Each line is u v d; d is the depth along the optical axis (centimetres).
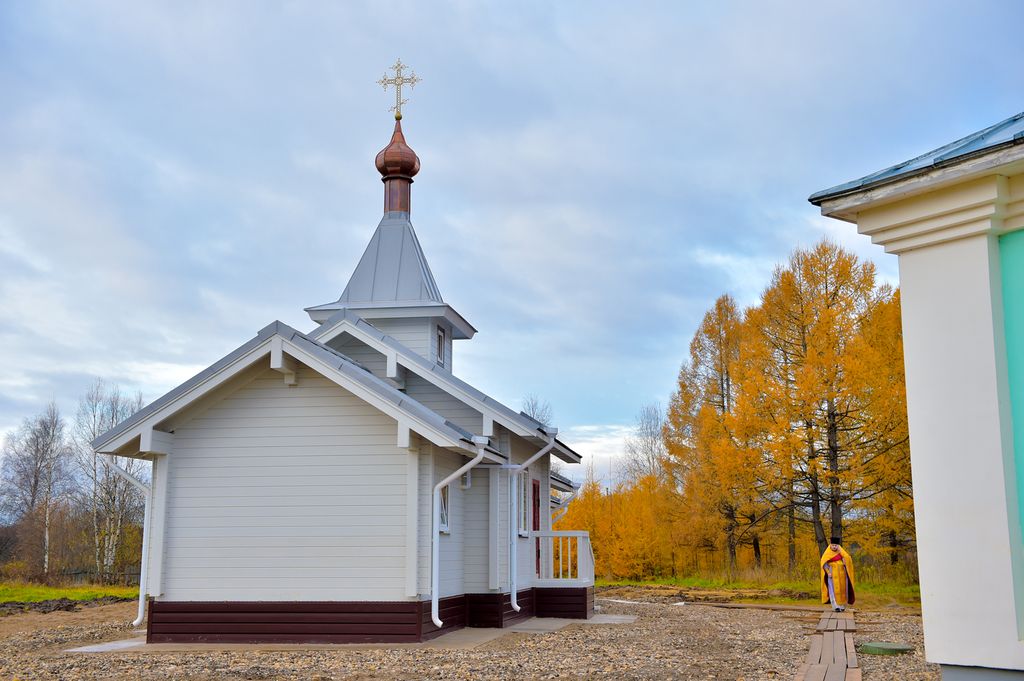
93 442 1465
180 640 1452
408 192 2158
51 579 3616
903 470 2577
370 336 1769
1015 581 394
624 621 1892
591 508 4025
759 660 1245
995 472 403
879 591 2642
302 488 1473
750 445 2800
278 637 1432
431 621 1465
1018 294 412
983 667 399
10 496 5772
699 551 3653
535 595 1962
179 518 1490
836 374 2652
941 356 426
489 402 1694
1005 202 415
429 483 1466
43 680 1098
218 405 1516
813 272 2784
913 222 439
